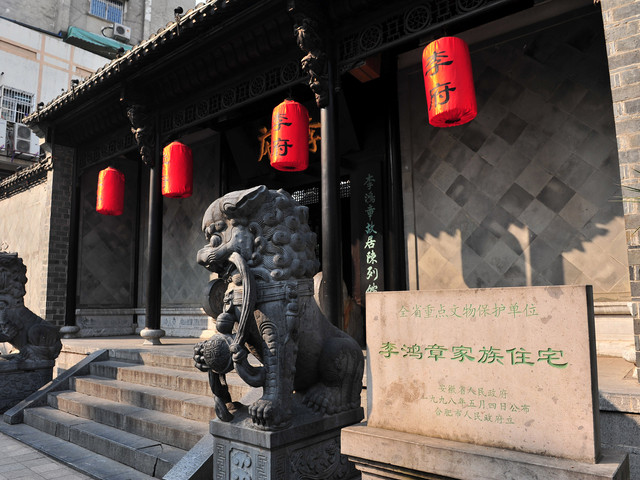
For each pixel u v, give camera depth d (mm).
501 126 6262
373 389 2533
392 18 5336
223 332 3053
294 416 3088
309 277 3334
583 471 1810
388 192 7090
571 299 2014
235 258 3057
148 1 21141
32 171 10961
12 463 4395
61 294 9797
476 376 2211
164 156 7180
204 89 7387
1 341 6660
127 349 6883
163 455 3990
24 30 17922
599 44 5609
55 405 5953
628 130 3547
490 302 2213
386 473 2357
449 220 6570
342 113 7203
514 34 6230
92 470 4105
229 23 6211
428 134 6895
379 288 6988
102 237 10594
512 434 2082
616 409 3012
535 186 5922
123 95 7770
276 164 5543
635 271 3422
